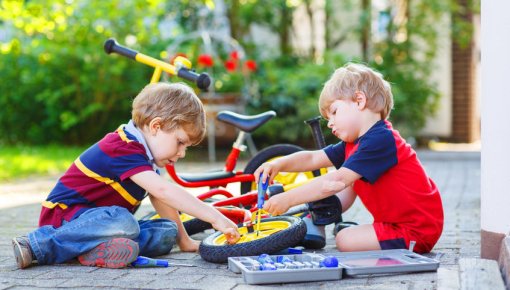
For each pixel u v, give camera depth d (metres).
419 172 3.23
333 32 11.96
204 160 9.59
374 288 2.60
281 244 3.09
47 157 9.45
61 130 11.42
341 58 10.77
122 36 10.80
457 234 3.87
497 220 2.92
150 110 3.18
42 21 10.82
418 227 3.22
